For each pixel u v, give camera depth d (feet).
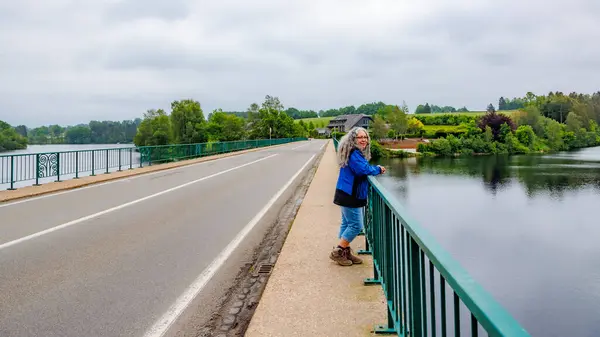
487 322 3.68
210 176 57.47
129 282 16.12
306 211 28.53
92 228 25.44
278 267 16.85
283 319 12.16
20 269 17.61
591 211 175.52
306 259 17.84
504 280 113.39
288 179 52.90
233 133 370.53
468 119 588.50
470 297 4.18
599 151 419.13
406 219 8.45
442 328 5.84
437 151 391.04
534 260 126.72
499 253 134.21
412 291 8.07
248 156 108.06
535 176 254.06
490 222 164.55
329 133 588.50
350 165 15.53
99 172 62.54
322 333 11.25
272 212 30.68
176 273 17.21
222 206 33.27
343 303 13.17
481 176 258.37
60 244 21.66
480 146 402.52
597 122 564.71
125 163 65.87
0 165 42.09
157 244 21.71
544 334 84.53
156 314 13.25
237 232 24.44
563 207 183.32
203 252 20.29
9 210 31.86
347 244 16.80
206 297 14.67
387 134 483.51
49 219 28.25
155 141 329.72
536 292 104.37
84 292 15.06
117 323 12.57
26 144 152.05
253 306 13.85
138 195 39.63
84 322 12.62
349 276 15.62
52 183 47.75
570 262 123.65
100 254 19.85
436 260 5.71
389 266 11.39
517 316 92.43
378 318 12.06
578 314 91.86
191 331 12.13
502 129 428.97
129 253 20.04
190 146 93.04
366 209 18.63
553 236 146.30
